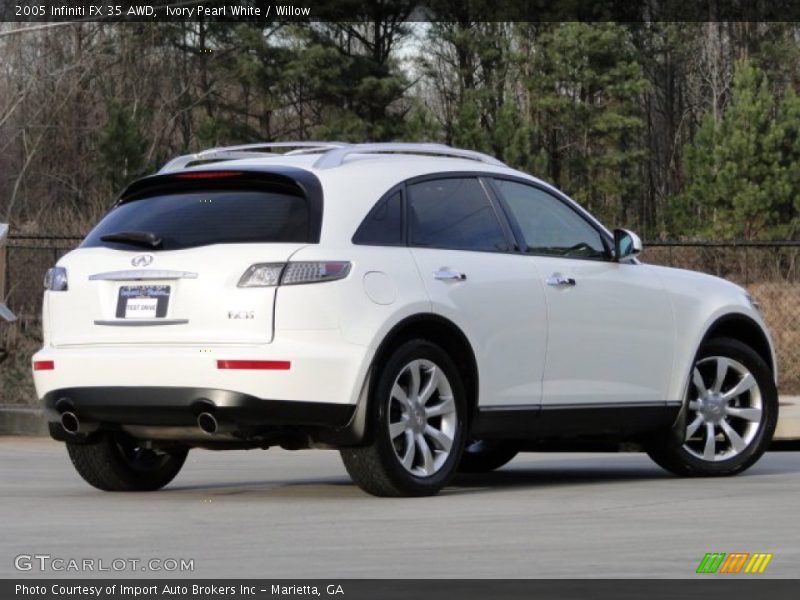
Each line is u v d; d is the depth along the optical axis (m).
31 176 66.06
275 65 69.81
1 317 16.95
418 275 10.11
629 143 77.62
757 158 59.41
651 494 10.41
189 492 10.88
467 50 76.62
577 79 73.62
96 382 9.95
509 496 10.23
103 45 68.56
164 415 9.74
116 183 56.97
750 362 12.31
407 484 9.98
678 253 28.95
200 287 9.72
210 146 67.38
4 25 65.75
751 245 21.28
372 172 10.27
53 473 12.54
